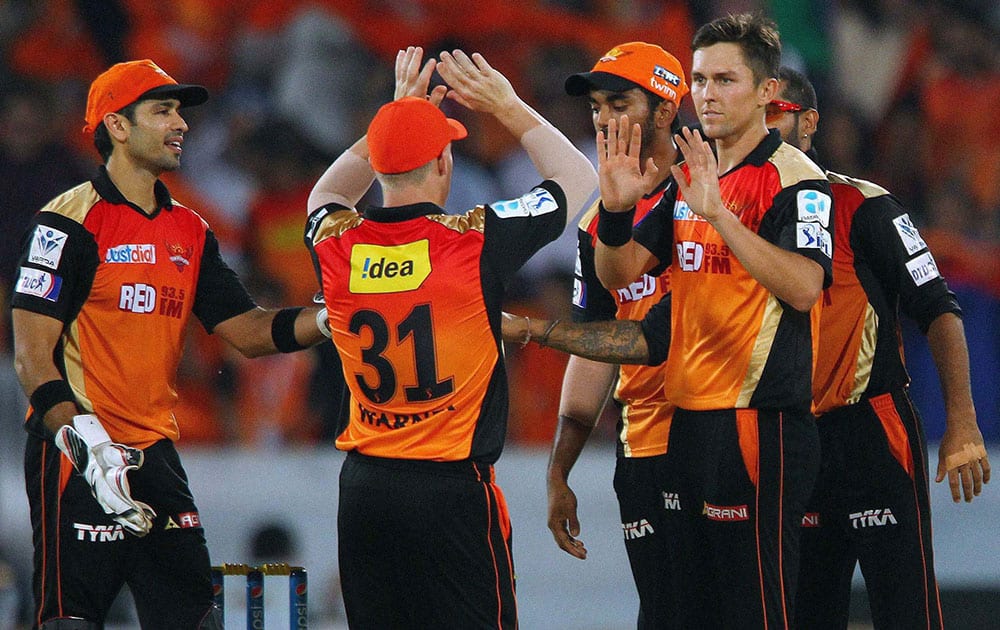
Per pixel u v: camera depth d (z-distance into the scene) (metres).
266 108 36.94
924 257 14.54
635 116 14.71
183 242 14.62
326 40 37.47
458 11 38.41
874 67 39.47
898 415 14.78
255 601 14.90
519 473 26.89
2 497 25.81
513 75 38.12
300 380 30.25
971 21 40.22
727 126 12.66
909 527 14.65
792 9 39.25
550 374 31.41
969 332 35.94
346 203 14.16
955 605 25.70
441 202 13.31
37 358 13.59
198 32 37.12
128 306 14.12
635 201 12.73
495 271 12.80
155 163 14.36
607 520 26.72
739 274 12.51
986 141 39.53
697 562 13.27
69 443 13.16
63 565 13.94
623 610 26.25
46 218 13.92
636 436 15.12
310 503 26.52
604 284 13.46
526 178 36.19
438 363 12.58
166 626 14.31
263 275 33.97
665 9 39.53
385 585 12.92
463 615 12.70
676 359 13.01
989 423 33.97
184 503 14.44
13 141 33.12
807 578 15.20
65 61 35.97
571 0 38.94
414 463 12.59
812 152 15.33
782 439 12.52
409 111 12.95
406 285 12.66
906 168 38.91
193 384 29.80
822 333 14.66
